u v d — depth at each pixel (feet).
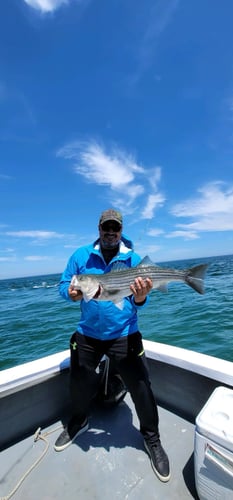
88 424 8.07
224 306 33.22
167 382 8.50
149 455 6.86
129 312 7.48
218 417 5.26
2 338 29.58
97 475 6.42
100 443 7.41
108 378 8.80
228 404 5.55
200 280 8.41
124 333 7.33
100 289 7.21
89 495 5.93
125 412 8.71
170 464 6.62
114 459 6.87
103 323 7.29
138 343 7.41
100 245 8.26
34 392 7.95
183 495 5.81
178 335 23.63
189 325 26.27
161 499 5.76
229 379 6.74
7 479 6.39
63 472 6.54
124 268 7.70
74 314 39.63
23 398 7.71
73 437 7.45
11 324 36.27
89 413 8.70
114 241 8.02
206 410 5.49
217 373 6.99
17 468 6.68
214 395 5.87
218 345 20.45
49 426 8.15
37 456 7.04
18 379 7.38
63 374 8.68
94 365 7.52
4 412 7.35
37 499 5.88
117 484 6.16
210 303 36.19
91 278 7.14
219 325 25.27
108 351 7.30
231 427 4.98
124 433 7.76
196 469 5.37
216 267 126.72
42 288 106.11
